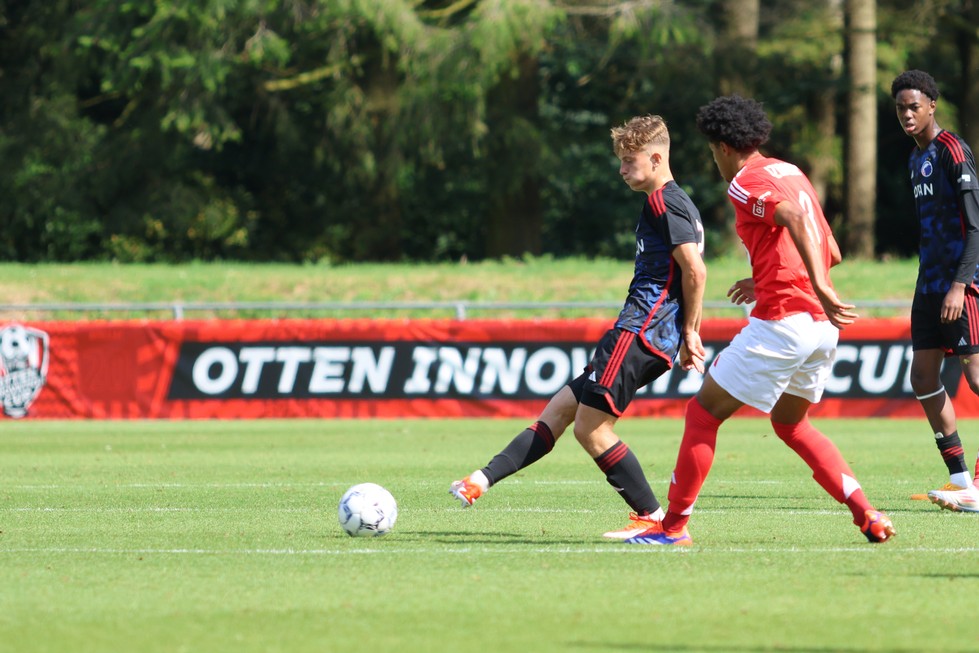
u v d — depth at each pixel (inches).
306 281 3336.6
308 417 2445.9
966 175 1200.2
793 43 4886.8
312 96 5012.3
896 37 5354.3
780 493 1323.8
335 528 1058.1
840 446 1905.8
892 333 2417.6
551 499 1283.2
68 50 4480.8
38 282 3284.9
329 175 5428.2
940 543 959.6
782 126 5211.6
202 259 5433.1
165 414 2458.2
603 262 3727.9
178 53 4013.3
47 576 829.8
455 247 6397.6
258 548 945.5
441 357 2454.5
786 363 892.6
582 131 5383.9
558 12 3922.2
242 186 5615.2
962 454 1242.0
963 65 5142.7
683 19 4119.1
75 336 2466.8
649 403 2475.4
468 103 4141.2
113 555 913.5
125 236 5083.7
